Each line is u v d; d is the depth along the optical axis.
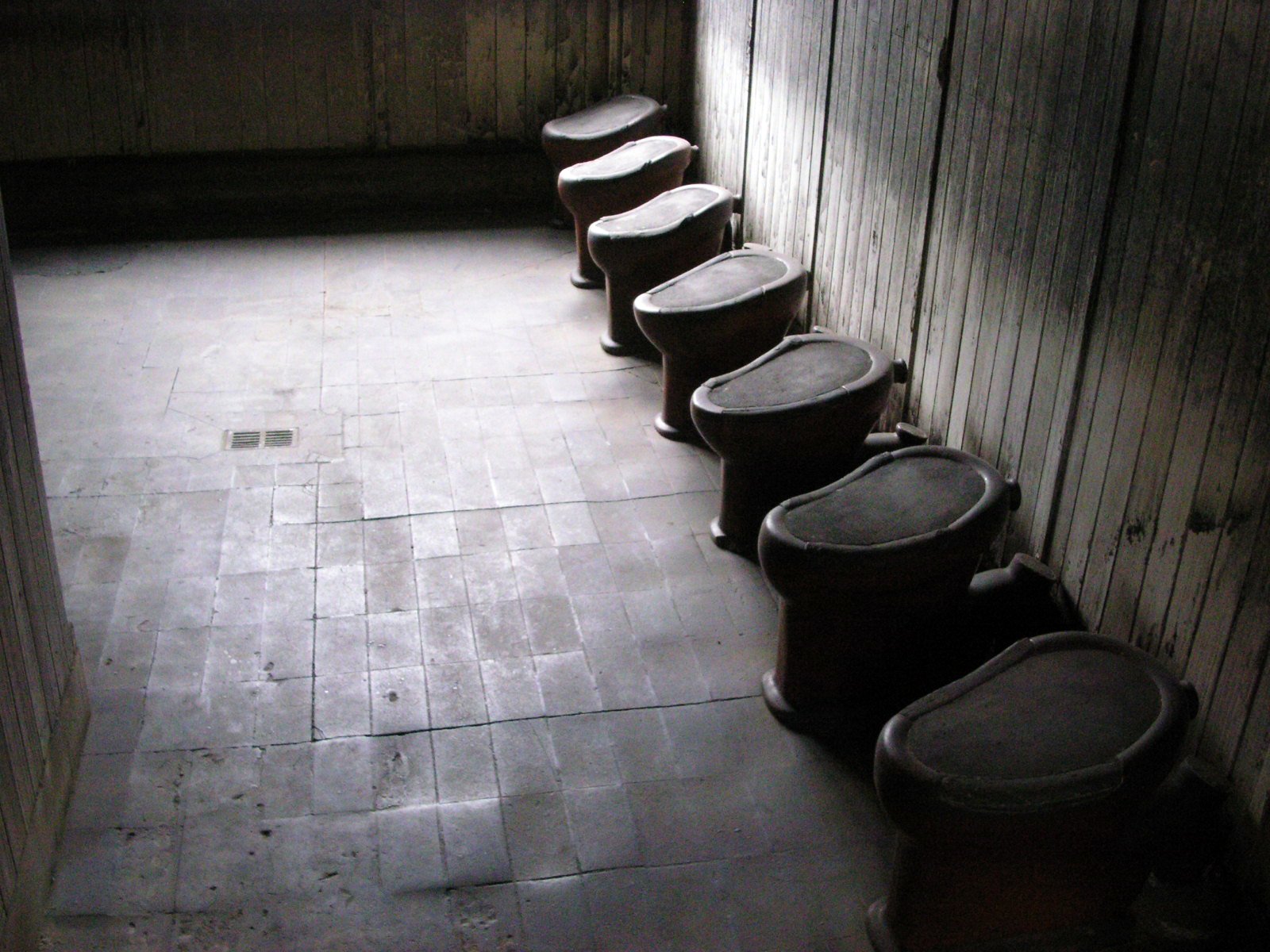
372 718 3.60
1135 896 2.86
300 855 3.14
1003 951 2.84
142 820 3.22
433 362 5.80
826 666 3.54
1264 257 2.59
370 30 7.39
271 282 6.69
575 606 4.11
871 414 4.10
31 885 2.85
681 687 3.76
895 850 3.04
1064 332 3.35
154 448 4.94
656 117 7.17
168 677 3.73
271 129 7.51
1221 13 2.69
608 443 5.14
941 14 3.94
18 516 2.97
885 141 4.44
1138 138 2.99
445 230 7.56
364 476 4.82
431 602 4.11
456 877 3.09
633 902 3.04
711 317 4.72
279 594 4.12
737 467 4.26
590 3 7.55
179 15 7.13
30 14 6.95
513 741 3.54
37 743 2.99
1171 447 2.93
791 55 5.41
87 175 7.31
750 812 3.31
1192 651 2.90
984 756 2.63
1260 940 2.75
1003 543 3.77
